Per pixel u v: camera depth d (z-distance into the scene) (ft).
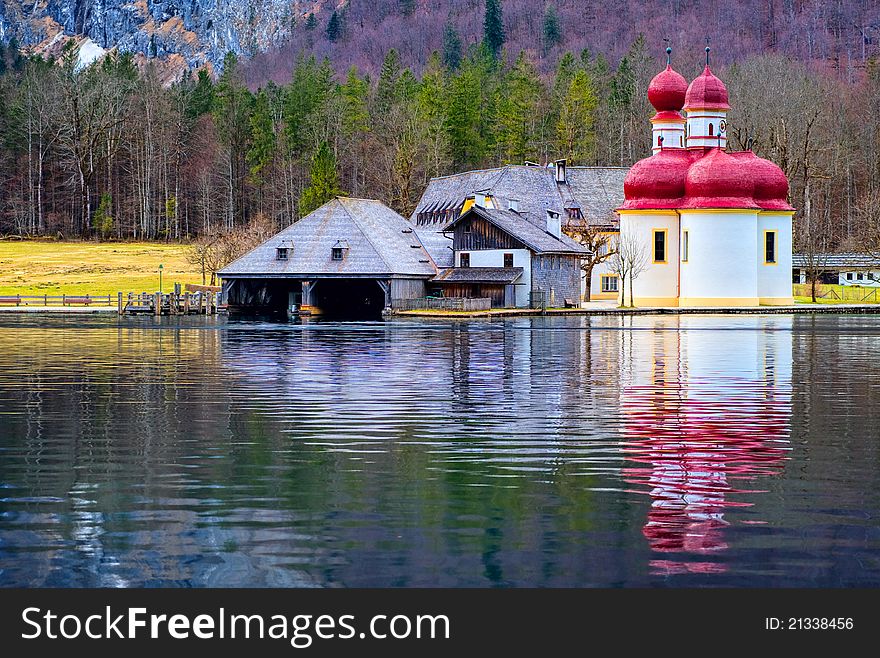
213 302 321.73
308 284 315.58
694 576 49.32
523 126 626.64
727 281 349.20
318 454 75.46
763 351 166.20
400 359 151.74
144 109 645.10
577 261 353.31
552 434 83.92
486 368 137.69
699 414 94.94
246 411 96.78
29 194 625.41
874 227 453.17
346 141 647.97
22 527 56.59
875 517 57.88
